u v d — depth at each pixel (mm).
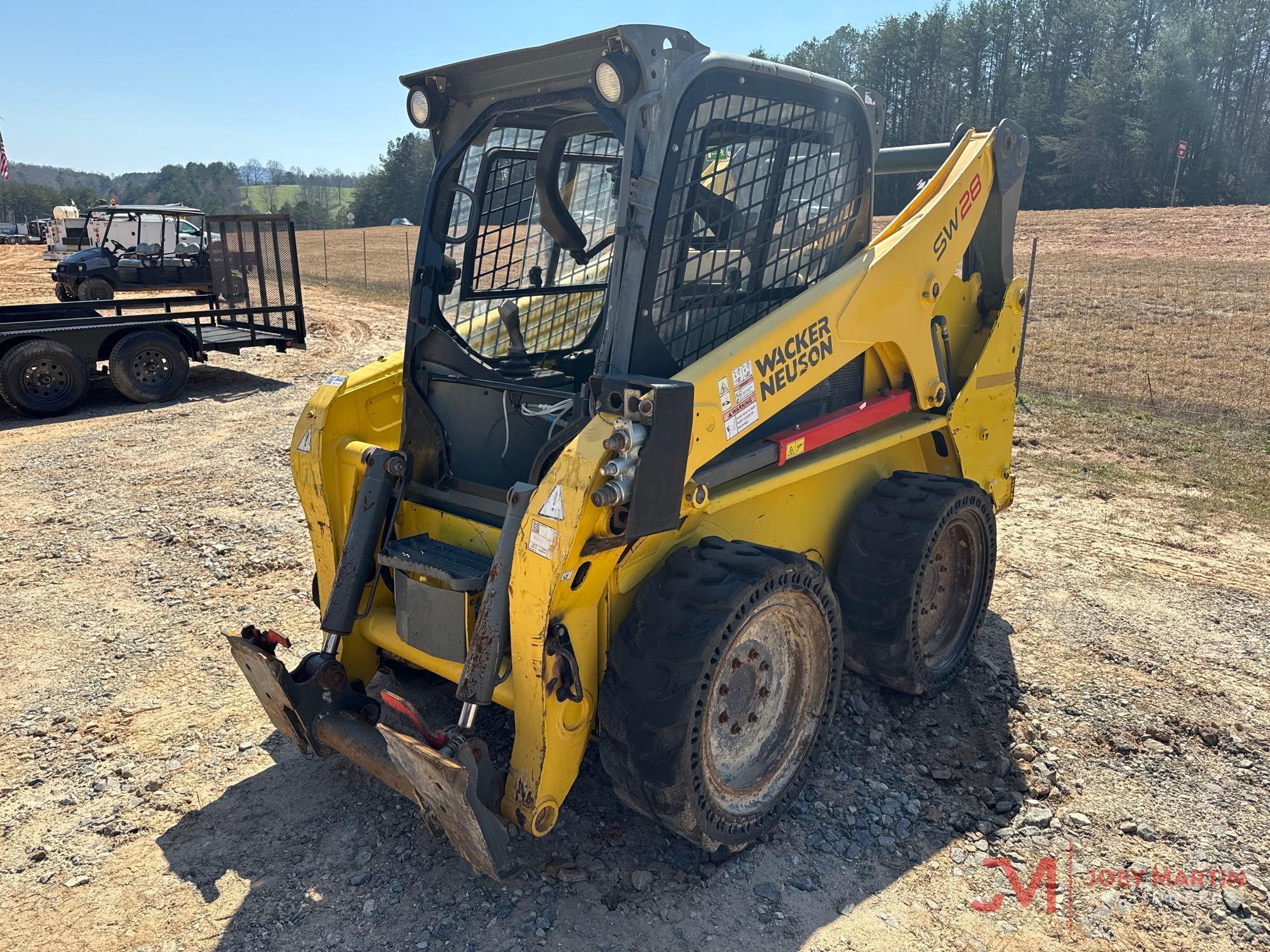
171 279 16594
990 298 4625
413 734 2596
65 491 6996
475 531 3064
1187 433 8586
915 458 4406
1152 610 4953
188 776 3457
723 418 2838
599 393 2619
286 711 3121
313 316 19266
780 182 3209
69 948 2637
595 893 2834
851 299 3389
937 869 2996
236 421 9578
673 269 2852
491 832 2521
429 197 3160
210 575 5324
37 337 9828
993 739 3729
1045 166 68562
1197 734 3787
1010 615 4887
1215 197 63531
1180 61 62000
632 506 2508
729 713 2945
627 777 2777
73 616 4773
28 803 3291
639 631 2746
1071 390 10531
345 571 3156
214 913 2771
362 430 3482
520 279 3486
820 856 3039
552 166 3248
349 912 2770
